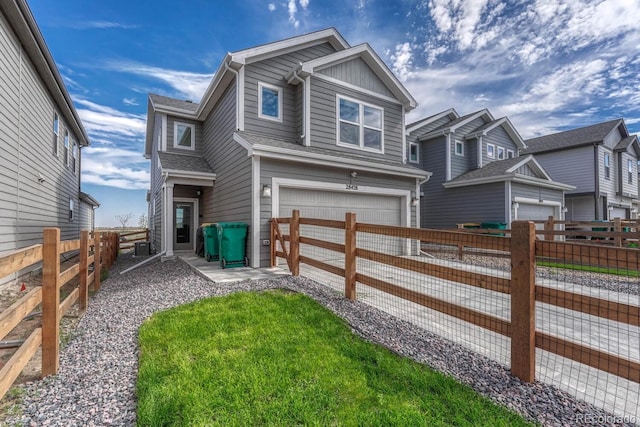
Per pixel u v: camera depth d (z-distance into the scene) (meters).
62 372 2.38
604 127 16.08
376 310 3.73
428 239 2.99
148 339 2.87
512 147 15.54
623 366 1.71
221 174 8.53
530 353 2.14
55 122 9.02
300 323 3.24
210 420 1.78
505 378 2.22
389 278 5.81
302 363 2.42
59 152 9.49
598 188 14.86
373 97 8.97
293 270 5.45
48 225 8.34
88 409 1.94
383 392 2.06
